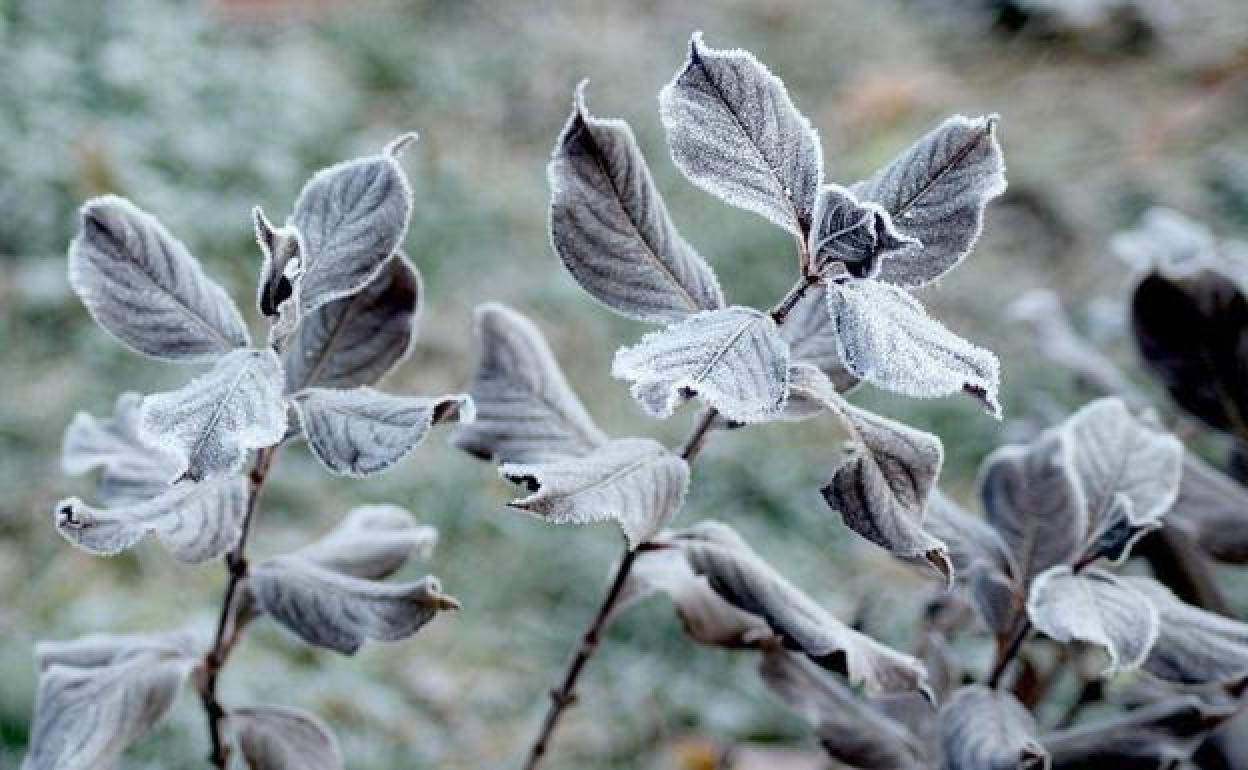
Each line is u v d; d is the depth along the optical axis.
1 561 1.49
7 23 2.25
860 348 0.76
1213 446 1.42
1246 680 0.88
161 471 0.87
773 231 2.00
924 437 0.79
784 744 1.34
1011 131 2.33
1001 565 0.87
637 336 1.88
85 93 2.16
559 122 2.41
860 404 1.72
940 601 0.92
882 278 0.79
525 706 1.40
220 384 0.78
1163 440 0.87
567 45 2.57
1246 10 2.46
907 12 2.71
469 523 1.58
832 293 0.77
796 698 0.89
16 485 1.57
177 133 2.12
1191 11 2.47
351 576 0.88
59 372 1.73
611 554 1.56
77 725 0.84
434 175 2.14
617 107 2.39
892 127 2.38
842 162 2.29
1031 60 2.54
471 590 1.52
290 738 0.88
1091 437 0.87
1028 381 1.74
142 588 1.48
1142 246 1.00
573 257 0.80
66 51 2.24
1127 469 0.86
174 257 0.82
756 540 1.58
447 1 2.67
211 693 0.88
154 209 1.95
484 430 0.86
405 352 0.85
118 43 2.28
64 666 0.86
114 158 2.00
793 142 0.78
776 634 0.82
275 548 1.53
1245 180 2.16
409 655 1.45
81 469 0.87
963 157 0.79
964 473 1.67
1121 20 2.39
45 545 1.51
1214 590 0.90
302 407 0.80
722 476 1.65
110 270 0.81
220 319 0.83
